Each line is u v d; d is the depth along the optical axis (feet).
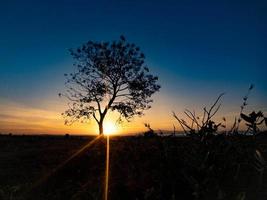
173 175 14.66
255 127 14.32
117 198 15.49
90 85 107.04
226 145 15.52
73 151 32.32
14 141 72.74
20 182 22.36
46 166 26.35
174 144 16.39
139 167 16.80
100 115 106.63
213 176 13.67
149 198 14.30
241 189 12.85
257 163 13.33
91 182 18.44
